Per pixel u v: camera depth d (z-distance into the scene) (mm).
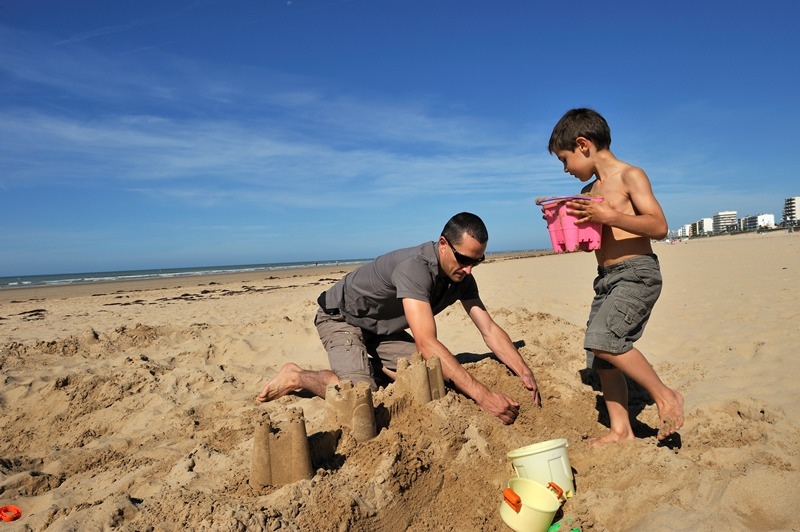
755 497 2307
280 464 2453
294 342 6512
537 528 2346
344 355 3924
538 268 19188
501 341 3883
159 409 4359
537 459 2539
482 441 2887
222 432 3730
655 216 2879
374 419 2789
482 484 2703
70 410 4488
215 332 7246
